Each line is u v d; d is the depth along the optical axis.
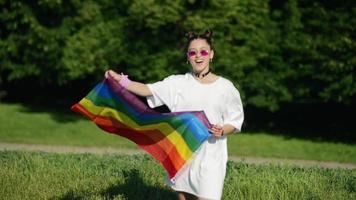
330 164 14.30
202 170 6.08
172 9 16.16
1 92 22.70
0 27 19.38
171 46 17.02
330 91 15.92
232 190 8.89
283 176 9.74
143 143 6.59
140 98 7.09
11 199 8.21
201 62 6.13
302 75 16.22
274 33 16.55
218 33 16.31
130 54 17.36
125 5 17.47
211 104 6.11
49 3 17.52
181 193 6.36
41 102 22.64
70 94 23.03
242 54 16.42
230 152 15.44
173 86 6.25
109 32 17.50
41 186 8.92
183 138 6.18
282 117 20.17
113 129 6.68
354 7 15.45
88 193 8.70
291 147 16.53
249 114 20.02
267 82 16.69
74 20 17.95
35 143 15.80
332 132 18.98
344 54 15.53
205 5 16.31
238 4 16.25
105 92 6.41
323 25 15.76
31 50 18.73
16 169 10.02
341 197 8.80
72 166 10.38
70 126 18.23
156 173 9.95
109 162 10.83
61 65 18.23
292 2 16.23
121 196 8.46
